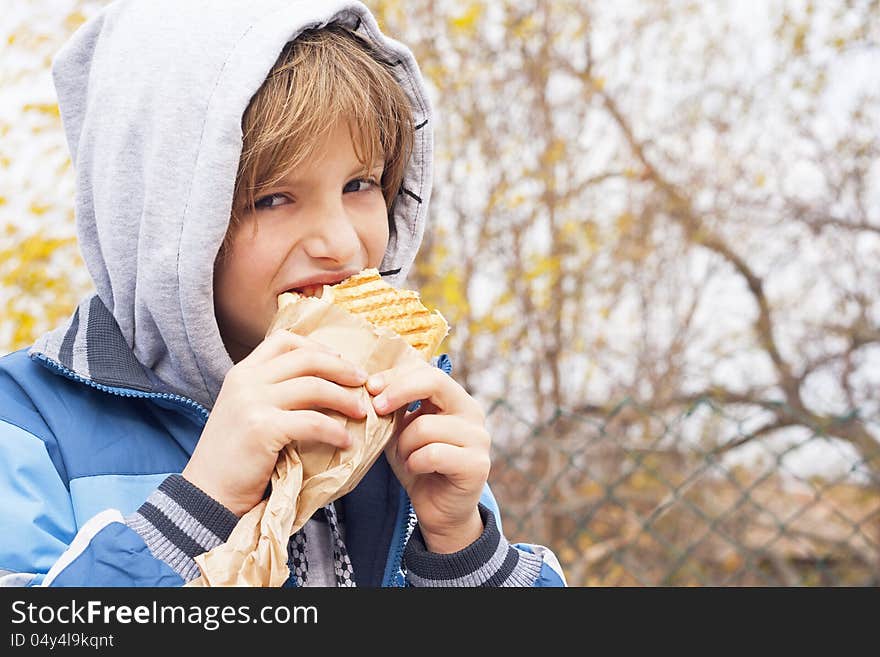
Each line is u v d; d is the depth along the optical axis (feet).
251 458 4.26
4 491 4.59
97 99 5.35
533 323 17.87
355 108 5.00
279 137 4.83
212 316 5.01
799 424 19.77
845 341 20.95
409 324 4.87
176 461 5.06
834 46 21.88
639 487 18.01
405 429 4.82
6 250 14.90
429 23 17.56
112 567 4.12
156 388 5.12
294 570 5.09
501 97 18.22
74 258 15.51
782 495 18.20
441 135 17.49
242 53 4.97
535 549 5.90
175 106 5.01
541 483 16.70
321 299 4.72
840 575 17.79
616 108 19.66
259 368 4.45
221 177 4.84
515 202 17.72
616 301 19.52
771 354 20.86
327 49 5.25
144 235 5.05
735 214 20.81
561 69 19.01
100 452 4.91
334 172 4.97
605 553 16.87
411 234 6.30
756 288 21.77
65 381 5.12
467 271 17.33
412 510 5.34
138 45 5.28
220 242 4.89
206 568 4.05
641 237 19.85
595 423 12.22
